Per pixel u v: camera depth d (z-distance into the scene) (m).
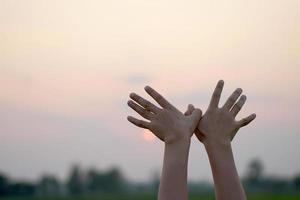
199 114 4.94
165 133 4.82
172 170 4.66
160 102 4.90
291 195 83.94
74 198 98.44
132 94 4.91
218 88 5.03
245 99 5.05
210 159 4.91
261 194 92.69
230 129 4.97
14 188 91.81
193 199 75.50
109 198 100.56
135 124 4.89
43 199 93.56
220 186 4.81
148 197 103.06
